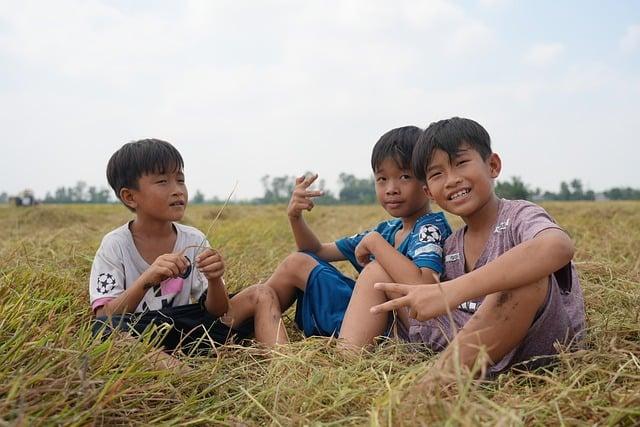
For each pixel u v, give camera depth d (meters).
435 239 2.50
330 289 2.73
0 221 11.93
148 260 2.77
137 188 2.67
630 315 2.78
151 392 1.83
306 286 2.78
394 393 1.56
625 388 1.74
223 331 2.61
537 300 1.87
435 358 2.03
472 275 1.90
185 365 2.08
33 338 1.96
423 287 1.94
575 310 2.17
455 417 1.30
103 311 2.53
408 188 2.68
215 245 5.27
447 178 2.21
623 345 2.30
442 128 2.23
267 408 1.85
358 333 2.36
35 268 3.43
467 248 2.37
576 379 1.72
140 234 2.79
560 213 12.52
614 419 1.53
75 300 2.83
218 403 1.86
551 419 1.58
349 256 3.12
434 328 2.31
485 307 1.89
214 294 2.59
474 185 2.19
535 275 1.84
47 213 12.12
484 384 1.93
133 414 1.73
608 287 3.56
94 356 1.88
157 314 2.50
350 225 11.48
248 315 2.69
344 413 1.76
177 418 1.70
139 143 2.71
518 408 1.61
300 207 2.97
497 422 1.35
